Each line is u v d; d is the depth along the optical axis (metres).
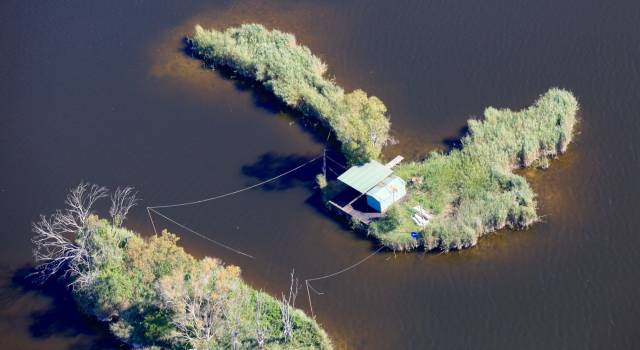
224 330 127.06
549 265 135.38
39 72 187.75
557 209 143.12
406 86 169.62
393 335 129.00
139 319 132.38
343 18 188.12
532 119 155.00
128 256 138.12
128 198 156.38
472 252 138.62
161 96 177.62
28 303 141.00
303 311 133.50
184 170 160.75
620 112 157.75
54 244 145.62
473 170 147.62
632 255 135.38
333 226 146.00
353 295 135.25
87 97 179.88
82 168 164.25
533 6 181.38
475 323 129.12
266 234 147.00
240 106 172.75
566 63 168.50
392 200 144.12
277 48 179.25
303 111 167.62
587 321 127.50
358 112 151.38
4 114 178.25
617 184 145.88
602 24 174.75
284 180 155.38
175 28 194.75
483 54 173.38
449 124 160.88
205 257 143.12
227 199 154.12
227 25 192.75
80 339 134.62
